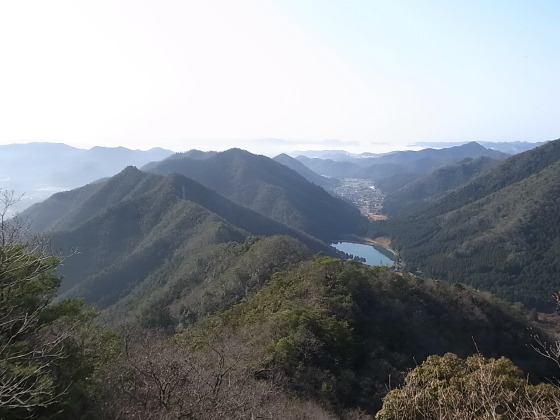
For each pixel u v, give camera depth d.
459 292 46.66
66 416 11.25
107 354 15.63
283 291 36.09
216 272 57.66
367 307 33.50
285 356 23.11
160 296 60.03
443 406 11.50
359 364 25.75
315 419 18.23
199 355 18.64
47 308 13.21
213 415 12.76
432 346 32.47
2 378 8.48
